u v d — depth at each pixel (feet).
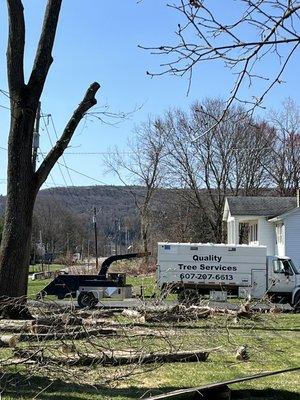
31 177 48.19
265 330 49.01
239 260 80.84
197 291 78.95
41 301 34.73
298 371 31.19
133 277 123.44
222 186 176.24
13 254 46.80
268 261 80.69
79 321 32.22
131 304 72.49
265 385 27.55
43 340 29.01
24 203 47.80
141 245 181.68
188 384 27.35
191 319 45.42
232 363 33.04
